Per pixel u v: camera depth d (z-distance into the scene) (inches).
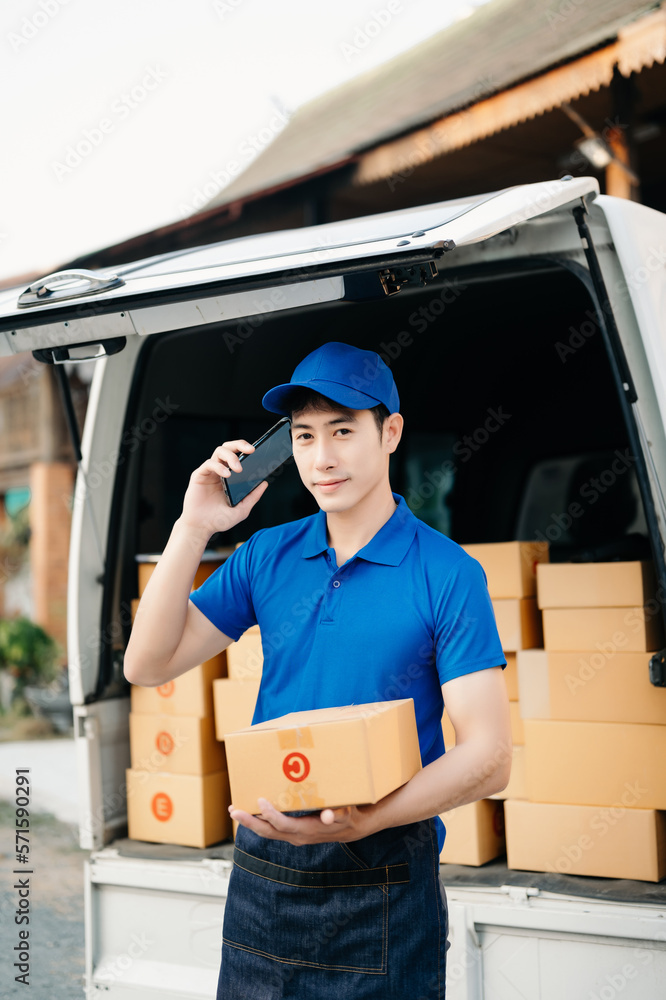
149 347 124.9
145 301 79.0
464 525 200.4
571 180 85.4
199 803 114.4
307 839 59.7
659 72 199.3
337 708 63.7
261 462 70.2
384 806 60.1
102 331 83.4
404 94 273.7
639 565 96.9
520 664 102.4
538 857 98.9
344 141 263.6
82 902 166.6
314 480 66.7
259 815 60.4
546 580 102.0
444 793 60.4
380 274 69.3
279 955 66.6
